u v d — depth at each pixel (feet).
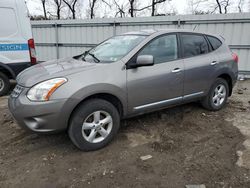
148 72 11.51
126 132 12.39
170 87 12.48
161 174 8.91
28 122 9.61
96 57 12.29
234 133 12.30
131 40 12.29
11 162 9.68
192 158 9.96
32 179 8.63
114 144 11.14
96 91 9.98
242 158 9.90
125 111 11.21
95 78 10.04
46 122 9.38
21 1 19.04
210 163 9.58
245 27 26.05
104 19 31.14
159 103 12.30
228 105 16.94
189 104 16.75
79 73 9.96
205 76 14.06
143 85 11.36
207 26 27.35
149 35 12.14
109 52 12.23
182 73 12.80
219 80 15.16
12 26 18.74
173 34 13.01
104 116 10.72
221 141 11.46
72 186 8.25
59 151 10.55
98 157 10.05
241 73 27.53
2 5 18.15
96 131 10.47
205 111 15.46
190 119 14.14
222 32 26.99
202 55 14.07
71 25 33.06
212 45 14.85
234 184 8.30
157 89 11.94
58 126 9.57
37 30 35.12
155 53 12.01
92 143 10.41
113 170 9.14
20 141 11.44
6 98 19.20
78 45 33.42
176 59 12.78
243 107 16.48
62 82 9.49
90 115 10.18
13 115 10.00
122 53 11.46
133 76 11.03
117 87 10.52
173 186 8.25
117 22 30.58
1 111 15.70
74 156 10.13
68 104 9.45
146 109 11.93
